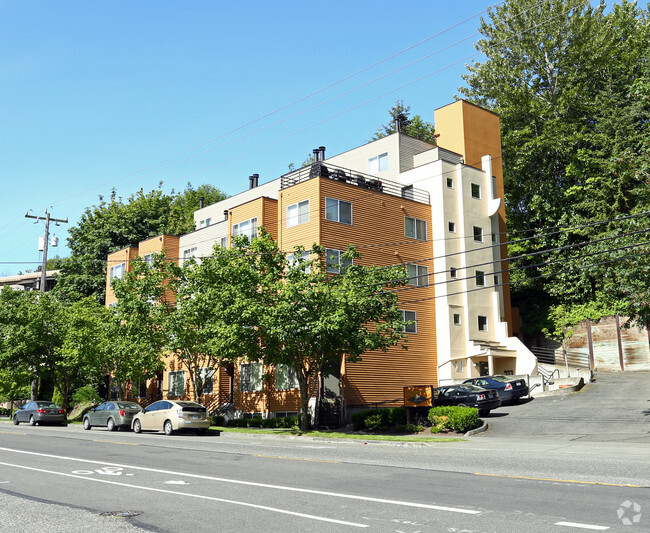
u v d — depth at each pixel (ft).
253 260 95.40
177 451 64.75
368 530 27.55
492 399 92.07
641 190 81.66
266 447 69.51
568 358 146.72
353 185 118.21
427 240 129.49
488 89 173.47
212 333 100.48
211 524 29.30
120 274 166.81
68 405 161.17
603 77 161.89
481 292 133.18
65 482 42.93
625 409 86.33
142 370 127.34
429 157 138.00
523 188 167.94
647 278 70.59
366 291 87.40
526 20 166.40
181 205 254.88
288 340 83.76
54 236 158.61
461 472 45.19
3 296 146.51
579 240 153.28
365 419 92.63
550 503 32.60
